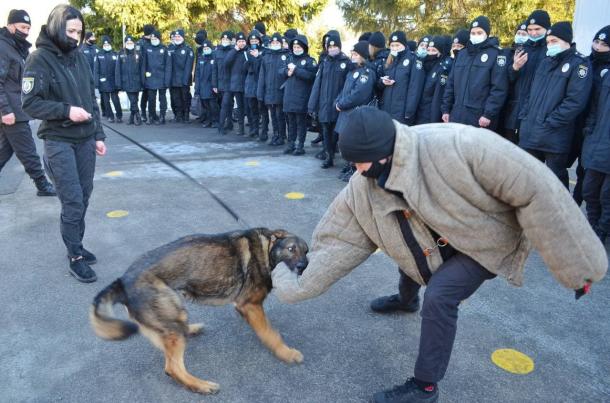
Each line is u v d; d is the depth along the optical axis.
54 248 3.90
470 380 2.37
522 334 2.77
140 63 10.70
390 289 3.30
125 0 15.61
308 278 2.18
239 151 8.02
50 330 2.77
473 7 17.80
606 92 3.76
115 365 2.48
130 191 5.57
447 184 1.80
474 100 4.96
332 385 2.34
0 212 4.80
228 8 17.92
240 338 2.75
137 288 2.21
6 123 4.77
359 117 1.79
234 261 2.41
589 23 6.07
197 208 4.97
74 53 3.25
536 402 2.22
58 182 3.22
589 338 2.74
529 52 4.71
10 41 4.74
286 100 7.44
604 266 1.74
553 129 4.07
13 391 2.28
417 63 5.62
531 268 3.66
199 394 2.27
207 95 10.38
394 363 2.52
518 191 1.68
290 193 5.54
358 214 2.06
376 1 18.66
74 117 3.10
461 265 1.95
